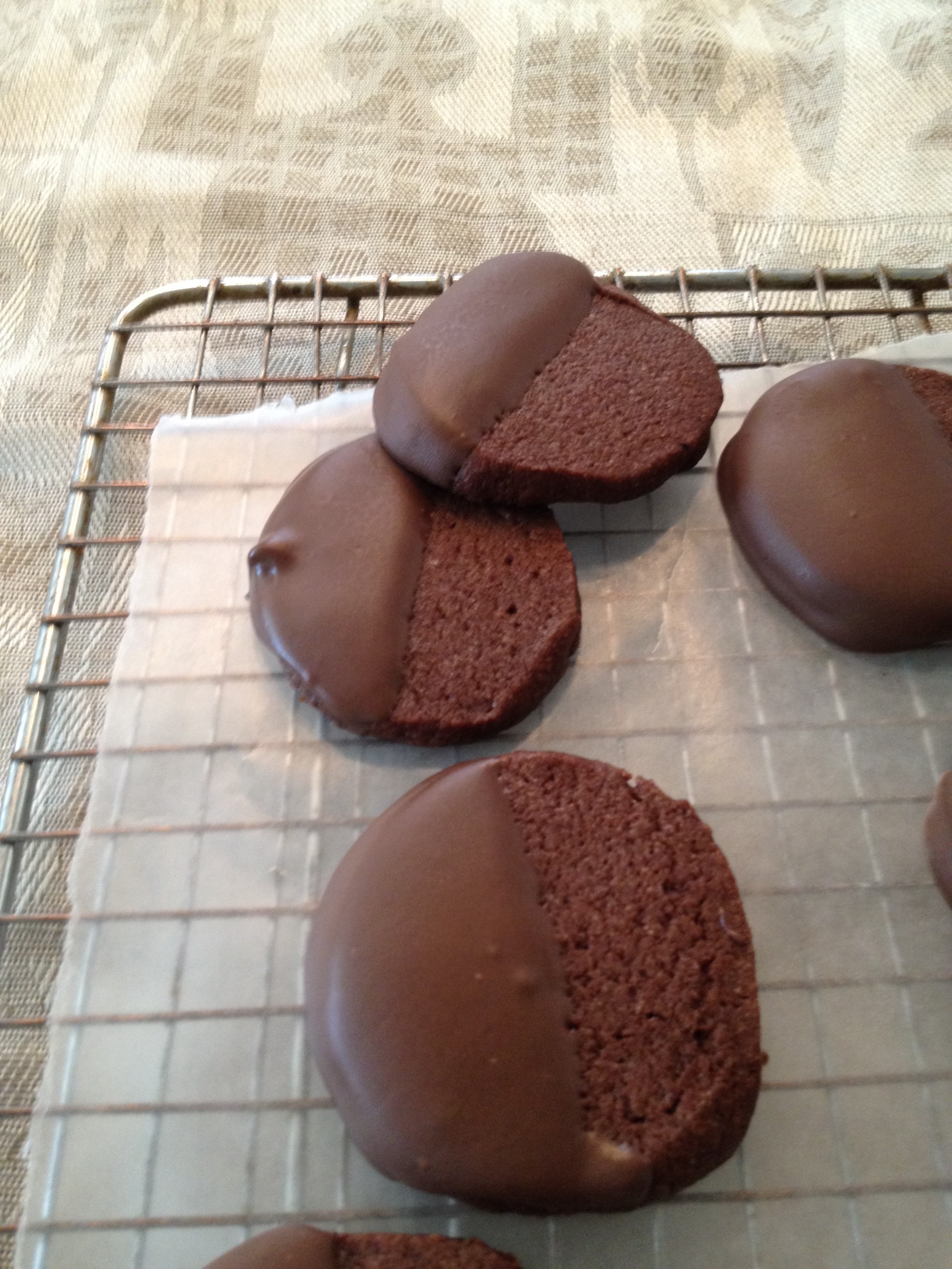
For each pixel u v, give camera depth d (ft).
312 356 0.74
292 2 0.90
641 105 0.86
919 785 0.55
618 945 0.48
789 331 0.74
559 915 0.49
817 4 0.88
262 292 0.67
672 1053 0.47
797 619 0.59
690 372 0.59
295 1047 0.51
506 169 0.84
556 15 0.89
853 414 0.58
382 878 0.49
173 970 0.52
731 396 0.64
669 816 0.51
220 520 0.62
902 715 0.56
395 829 0.51
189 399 0.66
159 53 0.89
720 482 0.61
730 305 0.76
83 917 0.53
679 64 0.87
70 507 0.62
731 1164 0.48
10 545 0.70
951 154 0.82
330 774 0.56
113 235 0.81
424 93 0.87
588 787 0.51
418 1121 0.45
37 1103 0.50
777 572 0.57
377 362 0.65
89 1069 0.50
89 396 0.71
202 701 0.57
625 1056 0.47
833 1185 0.48
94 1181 0.49
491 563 0.57
